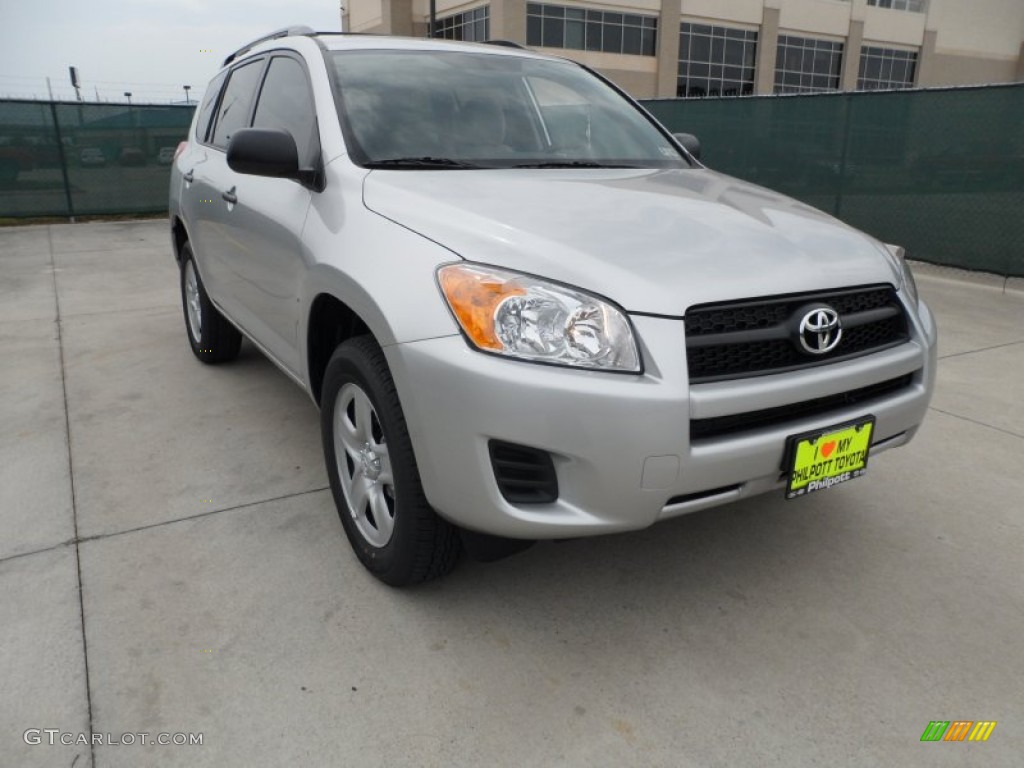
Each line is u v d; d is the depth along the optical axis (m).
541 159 2.83
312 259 2.38
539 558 2.53
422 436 1.92
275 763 1.72
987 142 7.28
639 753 1.76
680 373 1.80
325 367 2.65
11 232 11.11
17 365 4.53
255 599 2.29
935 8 43.28
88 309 6.01
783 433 1.95
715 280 1.91
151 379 4.25
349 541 2.54
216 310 4.15
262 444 3.39
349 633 2.15
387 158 2.55
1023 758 1.76
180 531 2.67
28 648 2.06
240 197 3.16
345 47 3.05
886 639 2.16
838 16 40.19
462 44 3.39
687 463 1.82
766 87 38.91
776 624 2.22
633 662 2.06
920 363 2.30
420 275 1.95
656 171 2.94
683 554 2.57
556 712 1.88
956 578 2.46
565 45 33.25
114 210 12.84
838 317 2.04
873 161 8.34
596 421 1.76
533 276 1.85
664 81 35.88
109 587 2.34
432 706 1.89
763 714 1.88
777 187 9.48
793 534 2.71
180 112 12.95
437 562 2.19
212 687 1.94
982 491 3.03
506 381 1.77
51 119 12.13
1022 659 2.08
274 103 3.22
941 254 7.84
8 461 3.21
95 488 2.98
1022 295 6.79
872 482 3.11
